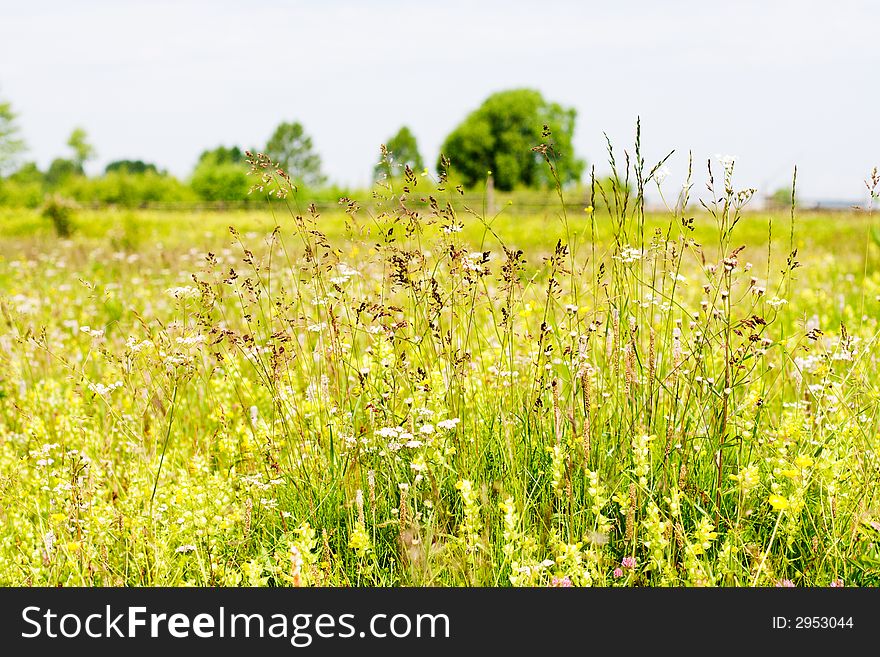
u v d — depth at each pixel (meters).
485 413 4.09
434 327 3.90
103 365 5.87
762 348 3.66
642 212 3.74
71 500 3.50
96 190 55.25
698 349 3.65
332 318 4.01
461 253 3.83
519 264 3.92
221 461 4.23
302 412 4.14
